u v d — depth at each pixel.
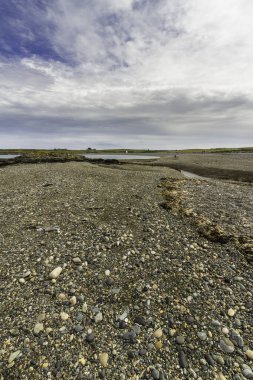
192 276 8.16
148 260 9.15
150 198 18.45
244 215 14.33
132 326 6.14
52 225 12.37
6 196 18.30
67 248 9.91
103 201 17.14
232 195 20.16
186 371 4.96
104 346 5.54
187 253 9.66
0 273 8.15
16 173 29.47
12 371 4.89
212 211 15.10
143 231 11.81
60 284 7.67
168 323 6.24
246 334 5.89
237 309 6.69
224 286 7.66
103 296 7.22
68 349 5.43
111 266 8.72
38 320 6.21
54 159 56.50
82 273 8.27
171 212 14.81
